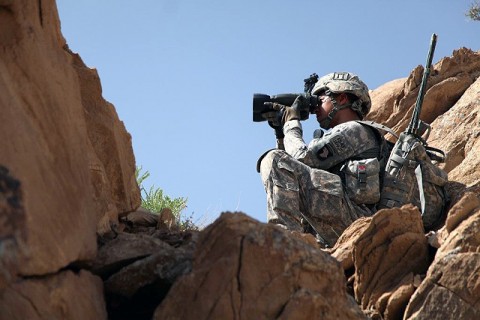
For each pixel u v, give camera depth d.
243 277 6.18
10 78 6.39
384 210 8.68
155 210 13.35
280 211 11.41
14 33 6.60
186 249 7.14
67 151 6.67
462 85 16.52
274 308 6.17
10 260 5.55
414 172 11.73
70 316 6.05
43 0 7.15
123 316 6.98
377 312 8.37
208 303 6.14
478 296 7.79
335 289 6.48
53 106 6.66
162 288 6.85
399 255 8.64
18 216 5.66
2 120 5.97
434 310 7.82
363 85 12.77
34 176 6.02
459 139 15.12
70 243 6.24
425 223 11.58
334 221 11.53
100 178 7.79
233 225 6.32
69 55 8.08
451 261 7.88
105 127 8.18
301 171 11.63
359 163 11.73
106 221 7.78
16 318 5.54
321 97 12.77
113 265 7.02
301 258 6.35
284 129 12.30
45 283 5.90
